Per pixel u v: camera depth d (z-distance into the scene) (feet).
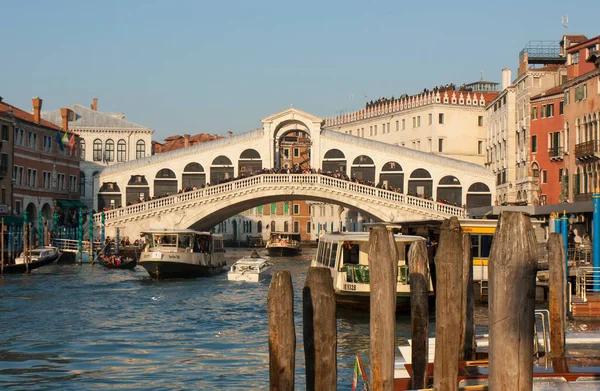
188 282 144.36
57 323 92.22
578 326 83.35
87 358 72.54
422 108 303.89
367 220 305.94
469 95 301.63
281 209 387.34
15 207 206.28
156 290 128.98
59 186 238.68
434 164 236.43
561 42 215.51
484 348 57.26
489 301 27.09
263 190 217.77
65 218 238.07
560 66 207.10
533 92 206.90
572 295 99.81
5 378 64.80
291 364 34.65
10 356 73.31
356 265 95.91
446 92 301.22
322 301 35.12
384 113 330.75
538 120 201.46
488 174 233.96
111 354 74.33
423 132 304.50
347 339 80.02
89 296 119.34
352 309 97.14
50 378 64.80
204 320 95.09
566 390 42.83
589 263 119.55
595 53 165.58
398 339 78.64
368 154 240.53
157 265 147.95
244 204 226.99
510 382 26.27
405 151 238.48
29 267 165.68
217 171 241.55
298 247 285.02
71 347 77.66
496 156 247.70
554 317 54.65
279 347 34.55
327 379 35.12
